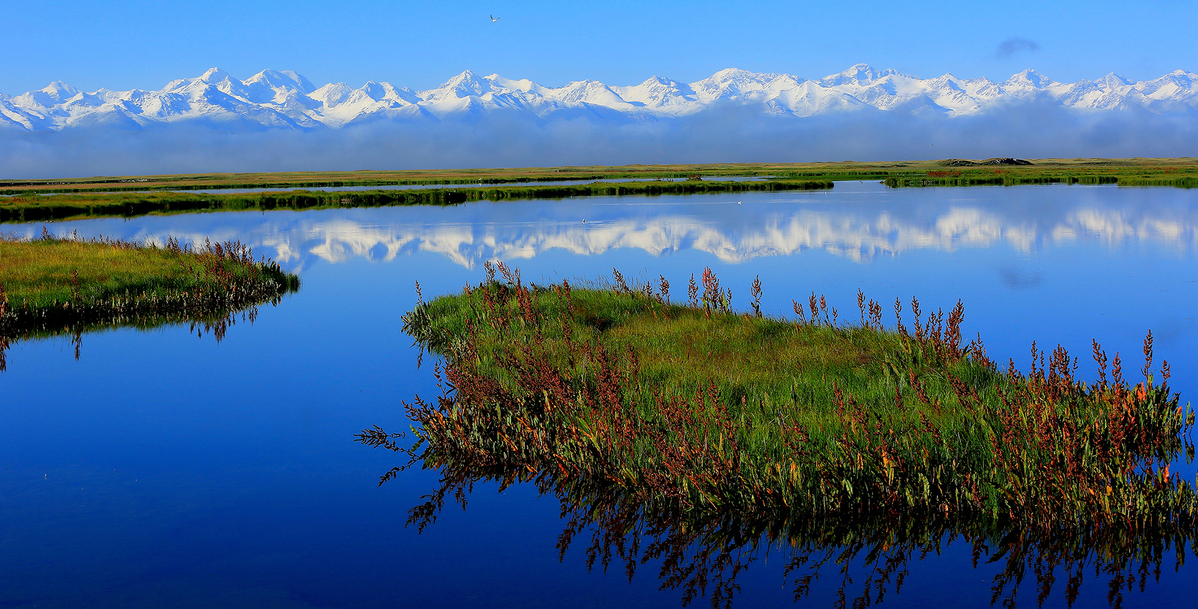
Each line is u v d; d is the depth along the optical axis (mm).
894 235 38594
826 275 26047
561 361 12500
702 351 13344
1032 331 16719
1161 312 18766
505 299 18609
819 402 10125
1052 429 8055
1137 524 7348
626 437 8945
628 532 8141
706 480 8156
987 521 7723
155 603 6590
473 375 11828
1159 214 47906
